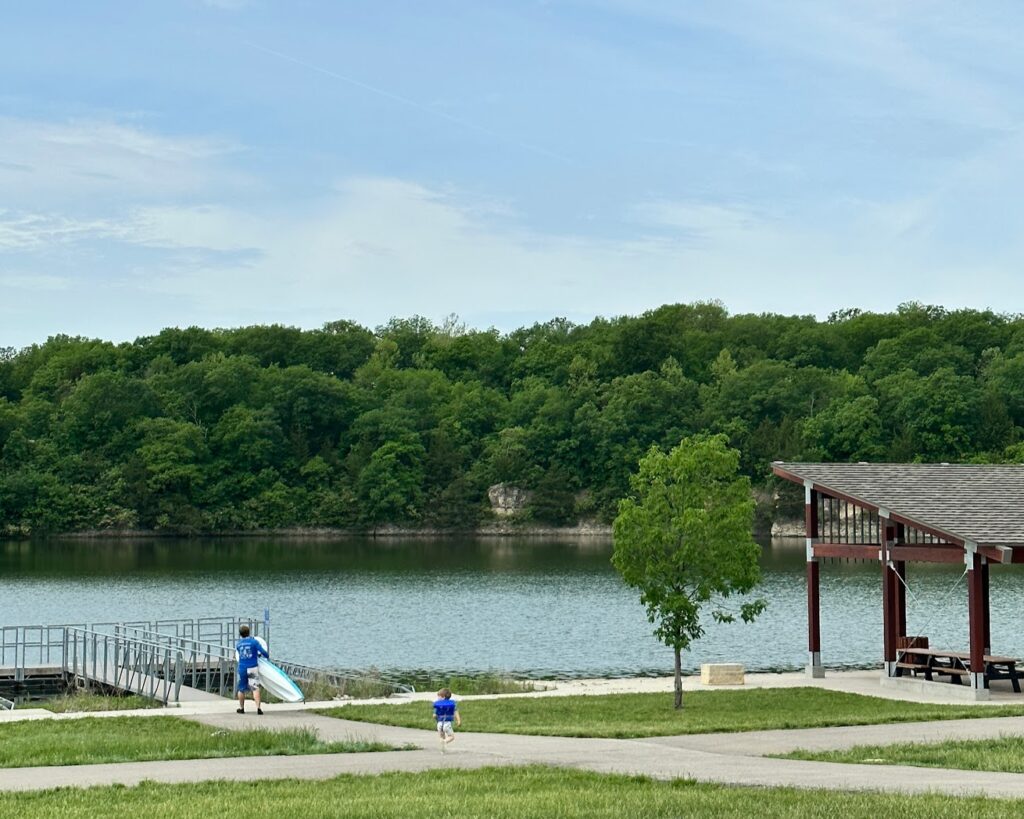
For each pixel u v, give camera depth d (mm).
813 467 38250
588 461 148000
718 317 198000
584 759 21594
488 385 178000
